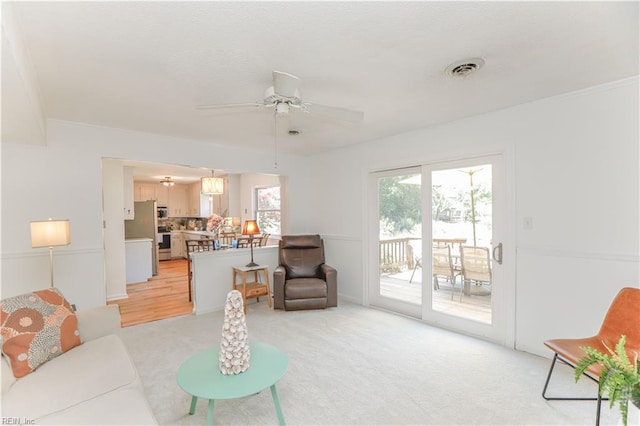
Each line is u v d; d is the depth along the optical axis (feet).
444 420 6.47
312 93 8.64
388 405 6.98
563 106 8.82
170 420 6.55
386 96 8.89
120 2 4.75
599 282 8.29
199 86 8.04
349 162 15.47
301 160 17.67
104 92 8.34
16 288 10.11
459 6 5.01
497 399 7.16
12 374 5.49
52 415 4.68
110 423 4.58
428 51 6.43
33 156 10.39
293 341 10.52
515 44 6.21
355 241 15.28
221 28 5.53
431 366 8.73
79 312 7.69
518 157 9.73
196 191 29.81
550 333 9.15
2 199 9.93
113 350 6.69
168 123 11.23
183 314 13.79
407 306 13.32
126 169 20.29
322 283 14.03
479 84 8.13
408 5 4.96
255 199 25.18
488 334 10.58
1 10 4.02
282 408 6.89
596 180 8.31
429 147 12.07
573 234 8.71
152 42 5.95
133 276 20.11
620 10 5.11
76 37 5.72
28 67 6.21
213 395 5.38
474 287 10.99
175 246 30.14
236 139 13.71
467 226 11.14
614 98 8.00
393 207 13.83
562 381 7.87
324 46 6.20
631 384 3.25
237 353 6.12
